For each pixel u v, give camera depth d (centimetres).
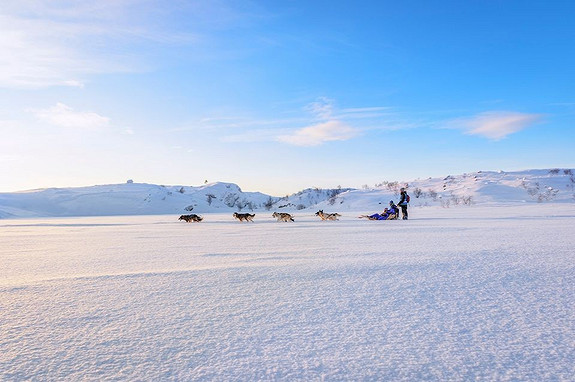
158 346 283
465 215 2394
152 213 10575
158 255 788
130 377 235
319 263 632
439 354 265
